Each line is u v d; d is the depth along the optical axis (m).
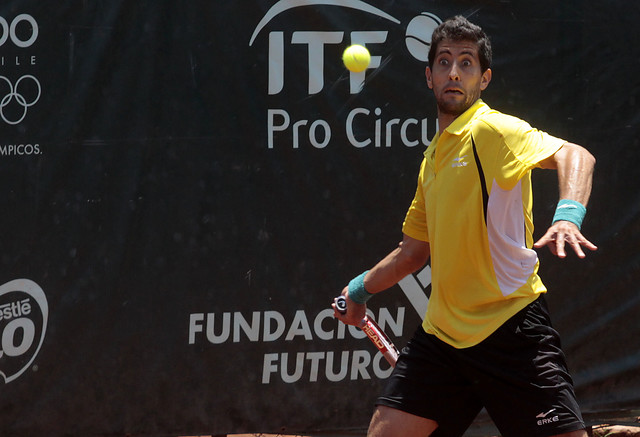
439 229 9.39
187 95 14.59
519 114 15.32
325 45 14.86
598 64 15.48
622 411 15.38
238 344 14.66
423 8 15.07
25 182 14.23
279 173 14.77
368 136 14.96
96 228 14.37
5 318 14.16
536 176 15.41
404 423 9.43
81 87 14.38
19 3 14.23
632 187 15.53
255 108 14.73
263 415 14.70
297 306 14.77
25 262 14.23
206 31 14.64
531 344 9.02
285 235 14.77
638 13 15.53
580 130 15.45
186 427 14.51
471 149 9.16
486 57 9.74
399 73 15.02
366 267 14.92
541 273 15.31
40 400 14.20
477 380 9.22
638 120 15.55
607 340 15.38
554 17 15.38
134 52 14.48
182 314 14.53
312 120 14.84
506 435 9.13
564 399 8.72
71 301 14.29
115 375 14.36
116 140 14.44
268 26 14.75
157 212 14.51
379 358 14.97
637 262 15.47
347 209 14.90
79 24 14.38
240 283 14.66
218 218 14.64
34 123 14.27
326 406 14.83
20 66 14.24
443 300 9.50
